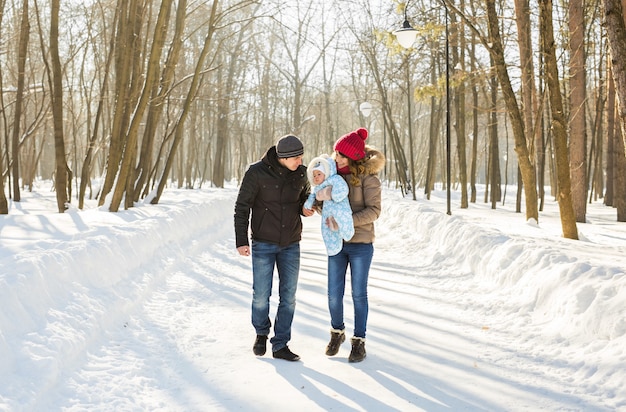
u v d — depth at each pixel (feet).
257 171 14.35
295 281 14.62
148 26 48.11
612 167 84.84
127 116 43.04
